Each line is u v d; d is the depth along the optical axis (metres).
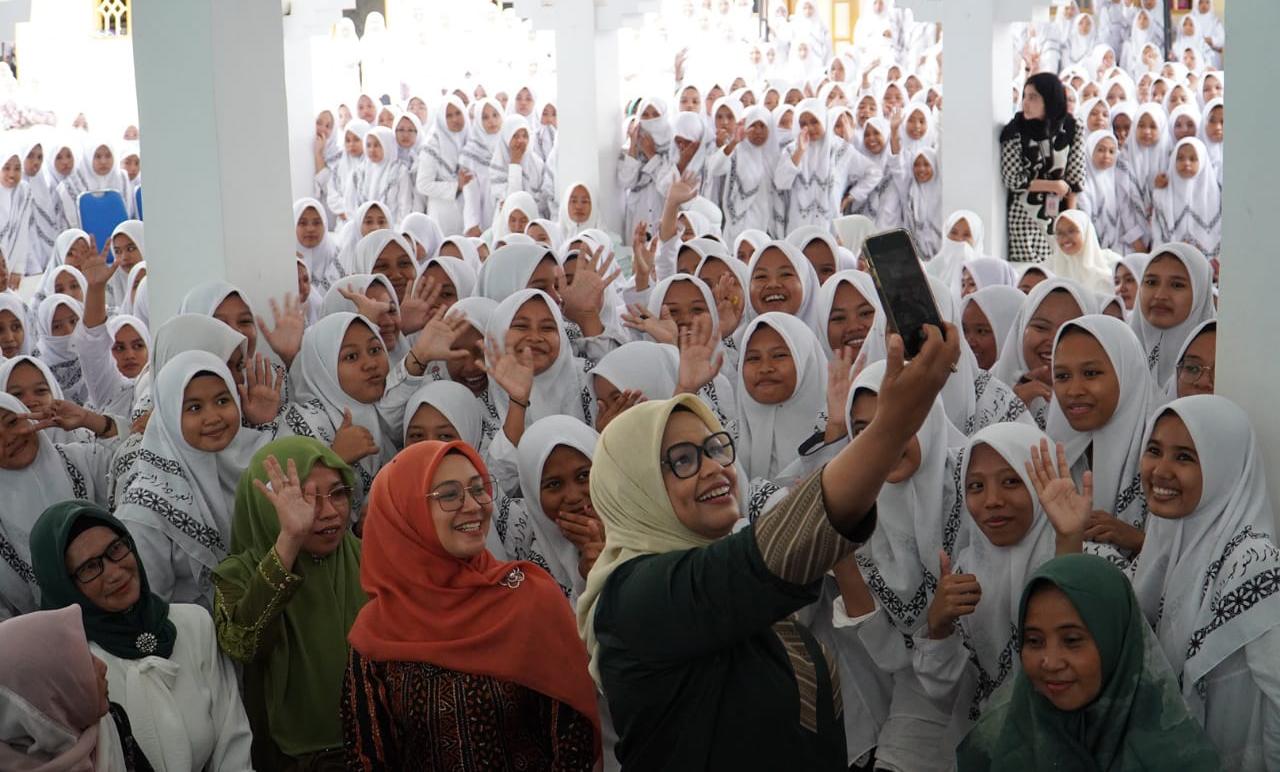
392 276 6.23
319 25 10.41
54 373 6.25
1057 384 3.67
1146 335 4.89
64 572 2.89
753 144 9.89
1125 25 17.39
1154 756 2.56
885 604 3.41
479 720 2.58
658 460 2.05
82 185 11.70
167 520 3.61
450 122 10.95
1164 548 3.04
